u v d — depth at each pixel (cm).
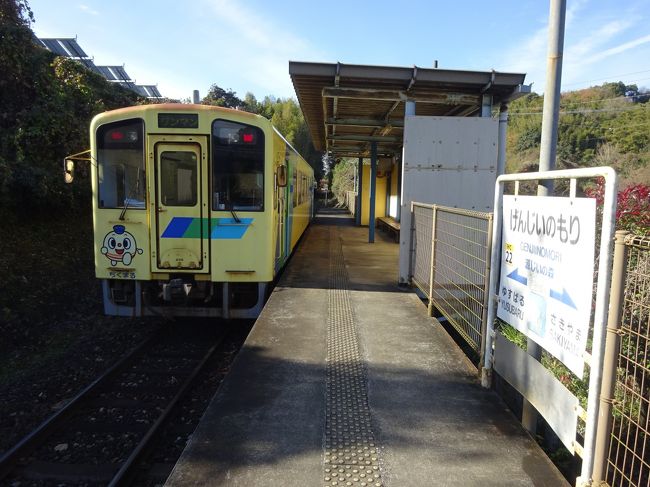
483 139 798
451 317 539
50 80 1312
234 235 667
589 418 255
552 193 389
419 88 846
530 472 289
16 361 660
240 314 689
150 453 421
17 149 1147
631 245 236
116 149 653
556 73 385
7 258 944
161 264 662
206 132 650
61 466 405
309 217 1881
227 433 329
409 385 412
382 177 2042
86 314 877
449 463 298
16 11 1288
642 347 302
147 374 600
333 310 645
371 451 310
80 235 1263
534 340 324
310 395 390
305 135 5844
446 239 568
